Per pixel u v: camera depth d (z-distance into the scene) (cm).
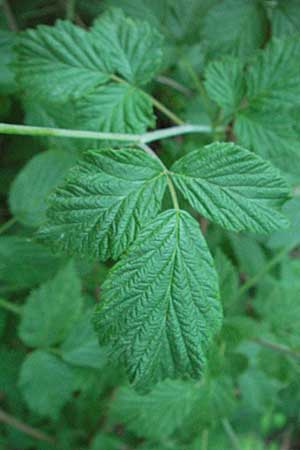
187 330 35
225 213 36
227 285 50
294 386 65
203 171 37
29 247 55
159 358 35
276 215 37
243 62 52
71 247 35
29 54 45
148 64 45
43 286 58
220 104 46
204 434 66
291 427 91
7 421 70
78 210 35
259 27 53
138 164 36
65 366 59
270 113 45
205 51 53
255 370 66
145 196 36
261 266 60
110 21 46
